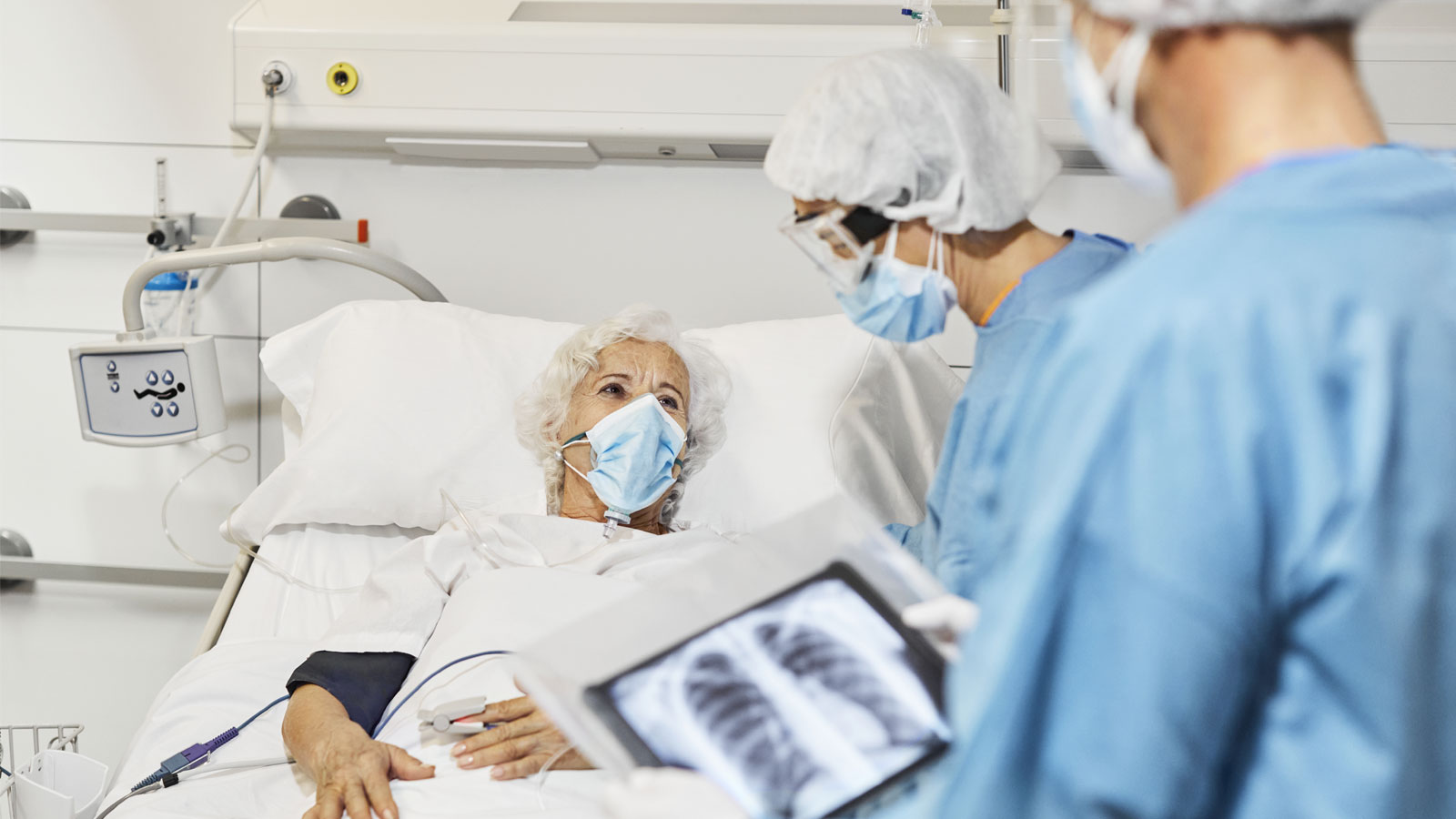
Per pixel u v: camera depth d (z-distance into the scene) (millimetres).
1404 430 533
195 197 2504
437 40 2312
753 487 2080
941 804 576
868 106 1176
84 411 2266
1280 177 585
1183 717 525
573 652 827
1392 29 2180
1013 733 548
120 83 2477
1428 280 557
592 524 1904
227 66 2457
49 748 1745
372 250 2285
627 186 2473
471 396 2162
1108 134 681
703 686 799
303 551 2082
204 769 1612
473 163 2488
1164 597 524
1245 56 606
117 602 2557
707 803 729
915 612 834
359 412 2117
